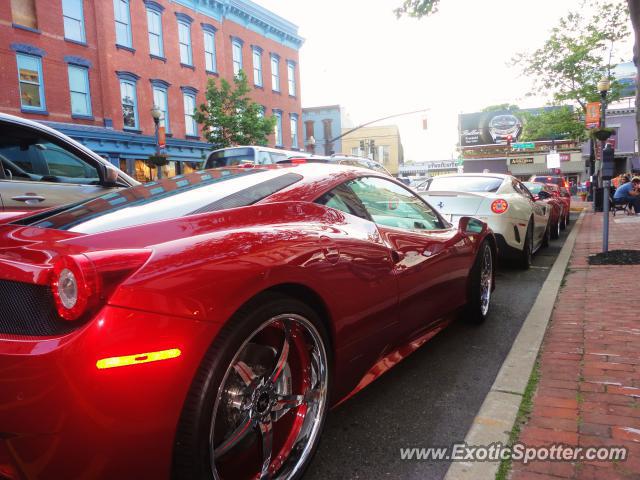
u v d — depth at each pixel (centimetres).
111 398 144
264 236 196
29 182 392
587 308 461
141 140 2033
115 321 147
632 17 621
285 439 206
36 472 148
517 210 670
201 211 215
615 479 202
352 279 231
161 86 2150
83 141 1842
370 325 250
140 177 2092
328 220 245
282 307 188
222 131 2223
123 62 1975
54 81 1739
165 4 2155
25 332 155
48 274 155
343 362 233
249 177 264
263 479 193
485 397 295
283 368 206
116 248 168
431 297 324
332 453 237
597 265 689
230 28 2559
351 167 308
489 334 412
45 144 417
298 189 254
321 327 211
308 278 203
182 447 158
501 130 5128
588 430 240
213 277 167
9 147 391
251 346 194
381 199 307
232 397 184
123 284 151
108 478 148
